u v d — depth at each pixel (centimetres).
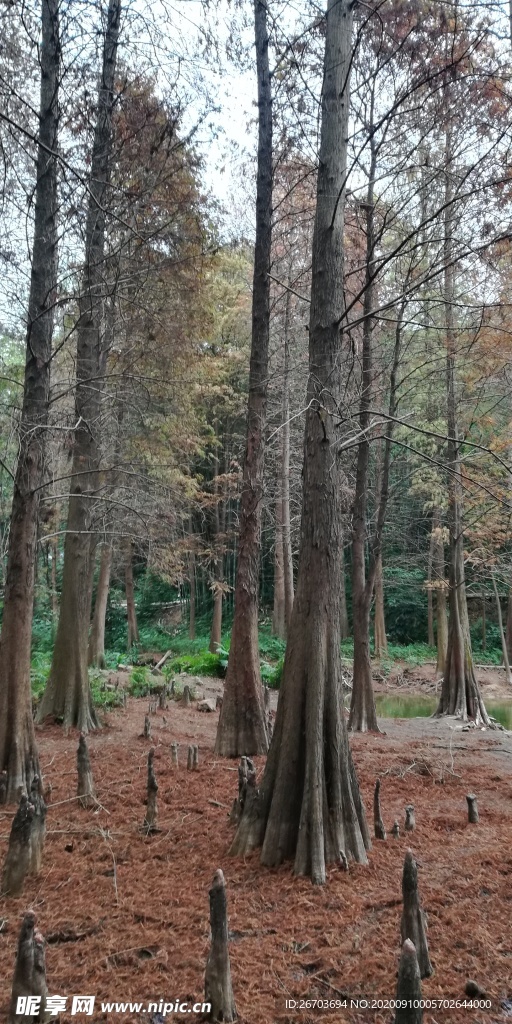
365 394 895
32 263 646
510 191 612
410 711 1509
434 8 654
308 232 1210
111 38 725
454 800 613
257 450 857
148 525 1177
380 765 747
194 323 1142
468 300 928
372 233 835
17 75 684
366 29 648
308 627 454
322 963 310
